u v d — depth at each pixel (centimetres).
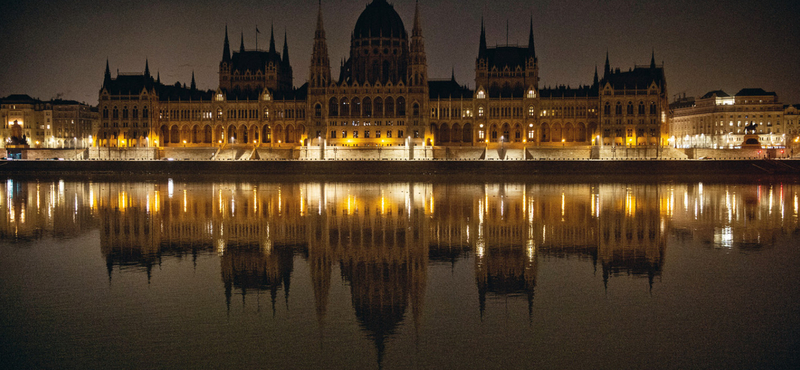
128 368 3853
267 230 8375
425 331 4400
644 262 6412
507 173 19662
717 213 10162
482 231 8300
